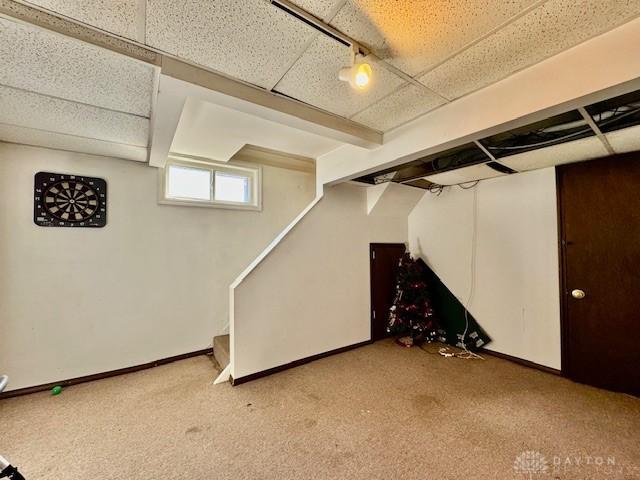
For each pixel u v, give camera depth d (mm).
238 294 2676
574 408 2174
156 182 3127
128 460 1698
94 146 2547
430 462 1660
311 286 3219
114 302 2871
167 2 1088
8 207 2434
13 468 1262
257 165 3799
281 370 2924
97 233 2799
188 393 2473
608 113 1758
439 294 3797
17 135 2303
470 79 1626
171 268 3199
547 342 2826
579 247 2629
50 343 2574
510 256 3111
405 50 1377
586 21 1199
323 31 1249
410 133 2162
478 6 1122
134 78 1576
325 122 2020
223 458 1713
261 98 1726
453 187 3664
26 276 2492
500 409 2178
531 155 2455
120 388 2570
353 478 1561
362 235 3740
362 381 2674
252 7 1117
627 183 2389
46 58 1387
